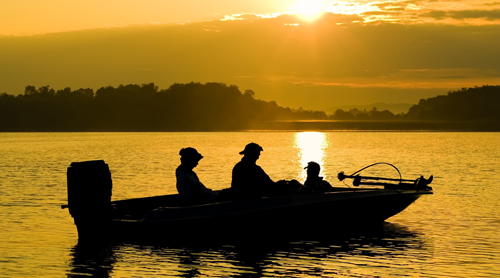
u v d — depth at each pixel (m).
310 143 100.50
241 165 15.46
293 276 11.88
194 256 13.69
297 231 15.88
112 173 35.06
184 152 15.65
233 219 15.11
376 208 16.25
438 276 11.79
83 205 15.23
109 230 15.41
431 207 20.45
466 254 13.62
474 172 35.75
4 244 14.67
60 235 15.85
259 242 15.32
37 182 29.95
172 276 11.91
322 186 16.55
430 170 37.47
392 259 13.21
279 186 16.16
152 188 26.62
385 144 92.31
